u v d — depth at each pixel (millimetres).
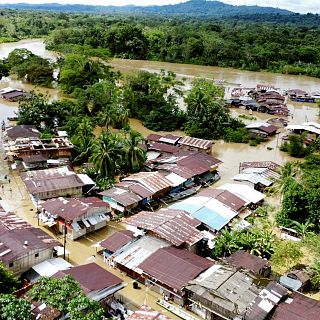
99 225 53938
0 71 136750
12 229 46375
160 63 196125
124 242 47062
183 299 40281
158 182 63219
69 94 122500
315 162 75562
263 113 121938
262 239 48500
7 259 40969
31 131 81000
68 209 52719
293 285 42625
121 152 69812
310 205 54562
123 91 109750
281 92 147125
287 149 89812
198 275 41000
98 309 31344
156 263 42969
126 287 43094
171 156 76500
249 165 75000
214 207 55750
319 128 101500
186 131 98750
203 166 71688
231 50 196875
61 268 42688
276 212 59812
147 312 35688
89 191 63219
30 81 139375
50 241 45594
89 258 47875
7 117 98188
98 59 163250
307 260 47375
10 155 71938
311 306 37875
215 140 97188
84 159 74500
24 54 148375
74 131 85625
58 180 61719
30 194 60125
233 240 48250
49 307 32531
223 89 130625
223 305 37219
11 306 28672
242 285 39312
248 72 189125
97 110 102188
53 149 74000
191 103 101125
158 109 103500
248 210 59406
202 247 49219
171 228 48625
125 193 59438
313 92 149250
